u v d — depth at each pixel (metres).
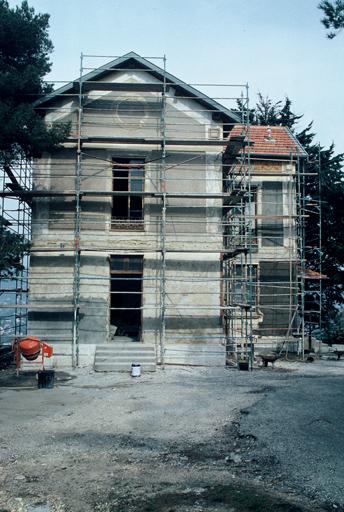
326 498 6.37
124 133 17.70
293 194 21.48
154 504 6.20
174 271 17.31
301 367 17.45
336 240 27.48
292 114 38.69
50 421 9.95
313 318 28.03
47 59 16.48
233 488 6.68
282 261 20.94
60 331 16.86
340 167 31.39
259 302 20.72
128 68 17.88
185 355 17.00
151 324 17.12
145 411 10.66
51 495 6.48
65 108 17.58
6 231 15.14
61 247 17.16
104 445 8.46
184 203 17.56
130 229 17.44
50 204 17.36
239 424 9.57
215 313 17.22
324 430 9.09
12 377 15.10
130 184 17.89
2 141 14.86
